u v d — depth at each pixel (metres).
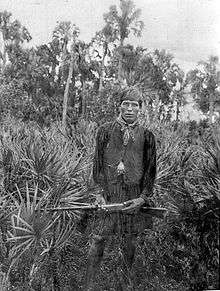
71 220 4.09
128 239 4.08
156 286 4.09
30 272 3.96
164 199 4.16
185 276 4.16
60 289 4.05
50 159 4.25
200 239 4.04
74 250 4.18
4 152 4.42
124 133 4.05
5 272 3.95
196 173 4.13
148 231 4.20
